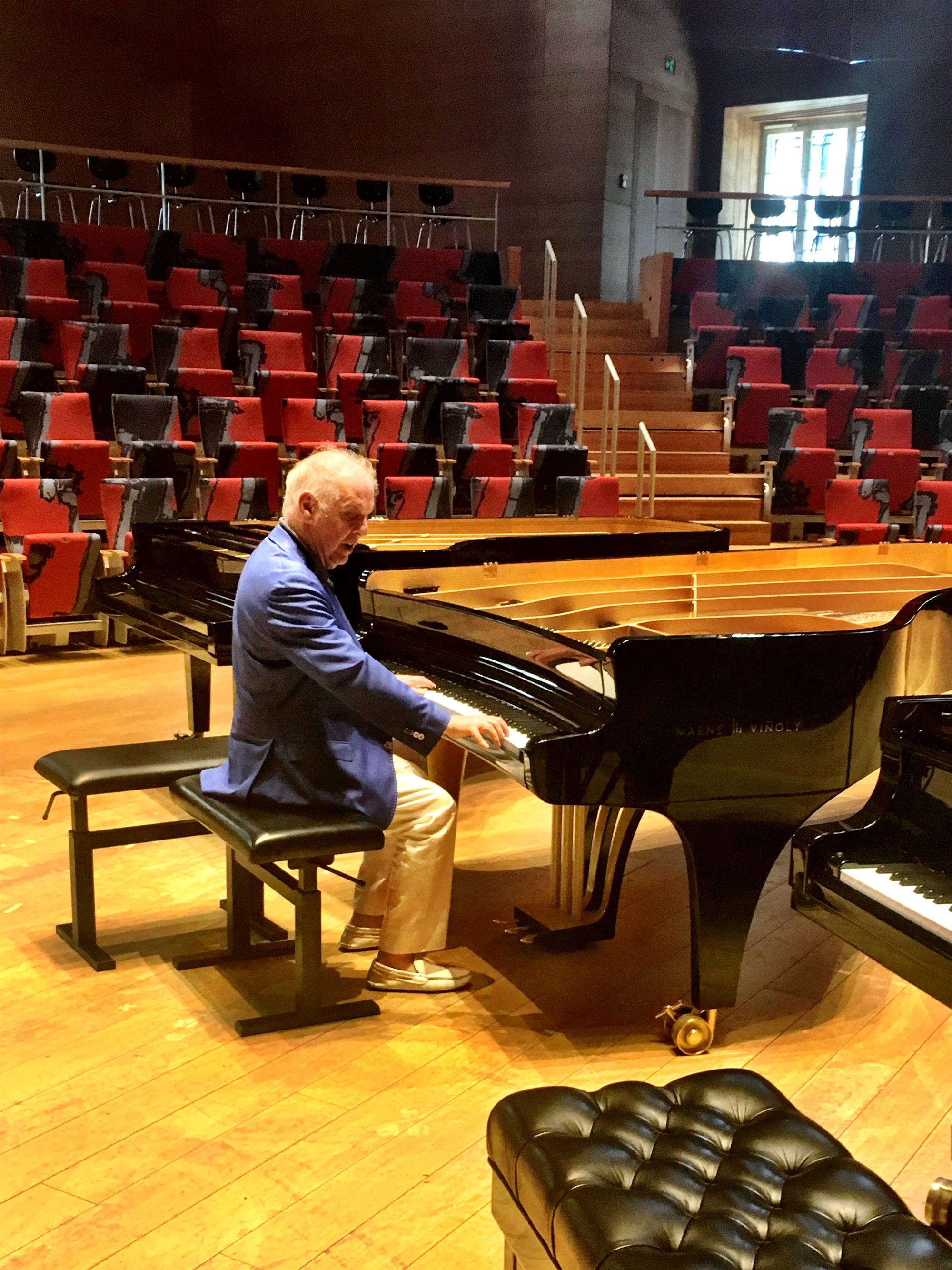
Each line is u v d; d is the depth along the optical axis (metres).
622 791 2.22
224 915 2.93
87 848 2.67
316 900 2.37
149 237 8.41
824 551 3.87
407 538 4.19
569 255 10.58
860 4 10.90
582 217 10.48
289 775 2.37
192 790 2.51
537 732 2.33
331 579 3.08
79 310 7.74
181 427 6.99
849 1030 2.45
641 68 10.61
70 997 2.50
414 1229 1.79
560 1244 1.34
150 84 11.16
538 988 2.59
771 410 8.27
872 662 2.34
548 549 3.88
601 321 9.55
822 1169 1.44
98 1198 1.85
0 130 10.25
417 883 2.52
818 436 8.25
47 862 3.25
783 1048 2.37
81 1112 2.08
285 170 8.93
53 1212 1.81
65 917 2.91
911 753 1.88
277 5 11.35
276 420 7.34
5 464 5.95
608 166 10.34
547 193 10.59
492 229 10.89
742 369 8.72
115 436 6.65
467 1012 2.47
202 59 11.59
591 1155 1.44
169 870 3.21
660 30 10.80
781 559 3.83
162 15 11.18
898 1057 2.34
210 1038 2.34
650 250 11.16
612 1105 1.58
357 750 2.38
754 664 2.25
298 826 2.29
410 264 9.23
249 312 8.28
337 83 11.28
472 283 9.37
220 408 6.65
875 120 11.15
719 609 3.39
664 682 2.21
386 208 11.08
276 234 11.59
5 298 7.61
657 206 11.18
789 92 11.41
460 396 7.57
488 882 3.21
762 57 11.43
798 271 9.84
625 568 3.63
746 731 2.27
